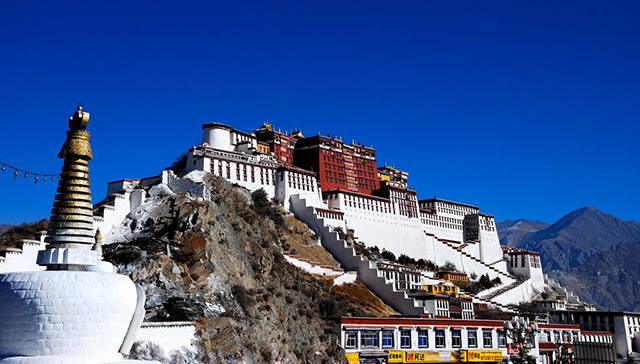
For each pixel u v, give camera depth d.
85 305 31.69
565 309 181.62
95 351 31.97
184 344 57.97
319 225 141.12
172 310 66.25
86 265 34.94
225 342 62.88
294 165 176.75
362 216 163.62
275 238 121.62
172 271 71.62
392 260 161.50
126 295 33.41
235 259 84.69
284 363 72.88
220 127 152.62
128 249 74.75
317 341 86.75
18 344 30.97
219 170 133.25
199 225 83.69
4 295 31.31
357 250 146.50
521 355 72.25
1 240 85.06
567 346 136.62
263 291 84.31
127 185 117.56
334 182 175.50
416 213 185.00
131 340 34.12
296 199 145.88
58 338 31.11
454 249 189.88
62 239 35.09
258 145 165.88
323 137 177.62
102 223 96.44
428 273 159.00
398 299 125.25
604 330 160.00
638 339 159.62
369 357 94.75
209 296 70.88
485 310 150.88
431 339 105.50
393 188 179.50
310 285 113.12
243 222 107.06
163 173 110.50
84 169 36.53
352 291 124.50
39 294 31.17
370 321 96.75
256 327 72.69
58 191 36.06
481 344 114.00
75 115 36.69
